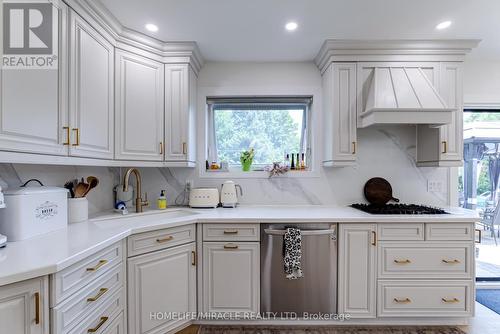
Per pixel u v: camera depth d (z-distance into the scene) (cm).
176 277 194
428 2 179
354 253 206
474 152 287
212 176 273
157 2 176
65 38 151
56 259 105
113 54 201
